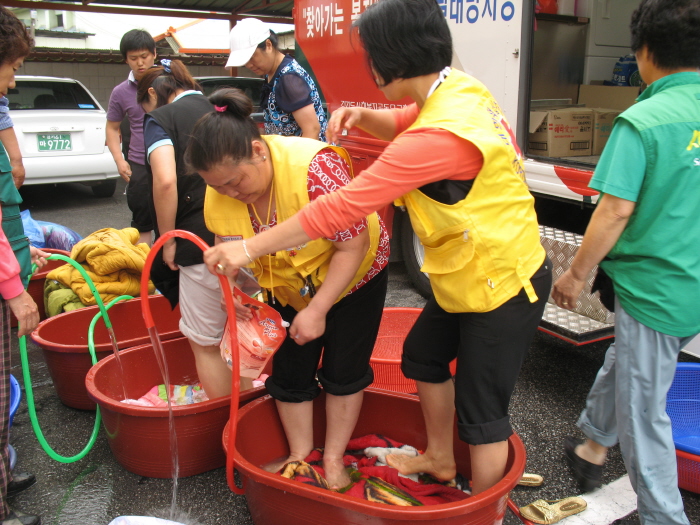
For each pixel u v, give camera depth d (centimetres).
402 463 235
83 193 891
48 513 230
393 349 340
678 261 178
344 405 223
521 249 171
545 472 251
